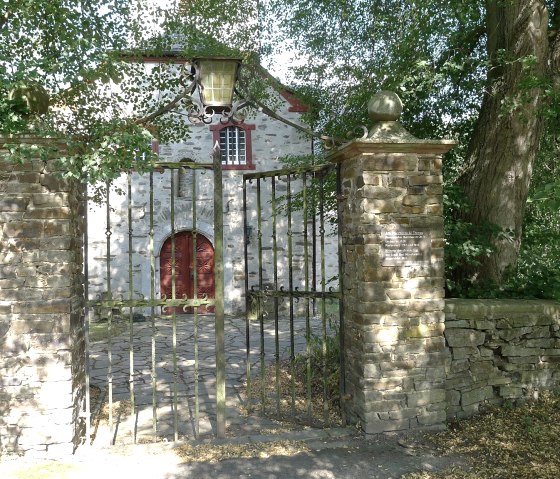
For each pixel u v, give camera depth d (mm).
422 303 4621
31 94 4223
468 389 4906
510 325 5062
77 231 4457
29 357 4051
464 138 8148
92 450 4242
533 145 6590
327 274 13102
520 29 6273
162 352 8578
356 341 4684
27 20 4965
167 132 7582
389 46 7910
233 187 13352
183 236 13422
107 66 5395
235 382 6484
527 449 4180
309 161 10172
